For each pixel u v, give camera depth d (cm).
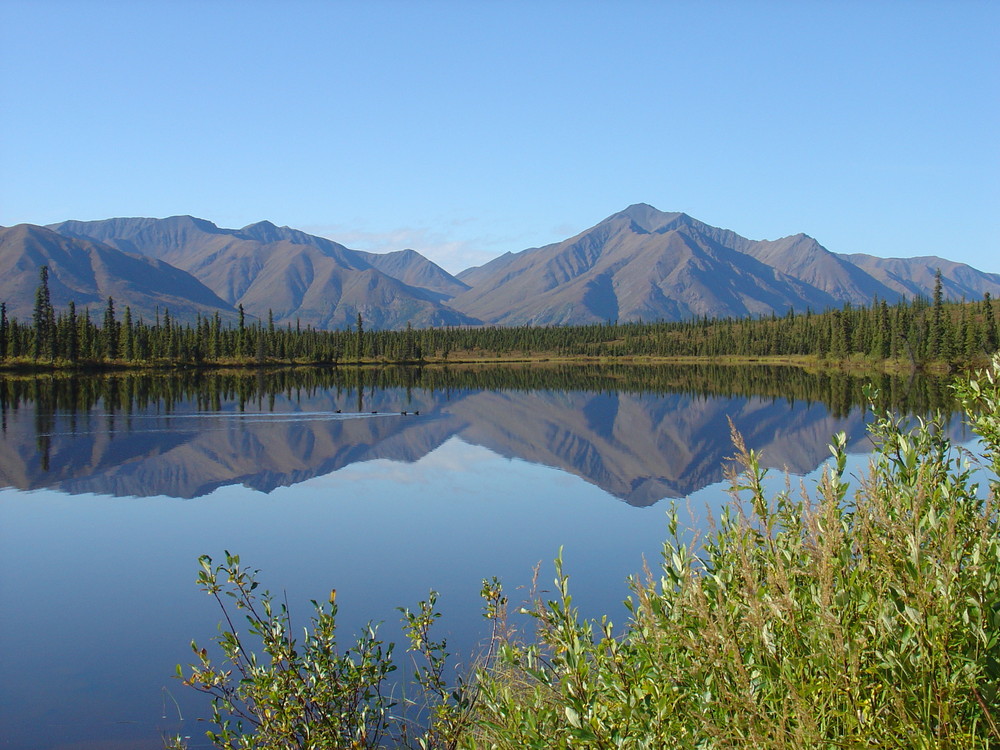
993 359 634
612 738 443
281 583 1930
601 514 2745
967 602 388
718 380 11475
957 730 362
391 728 955
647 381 11769
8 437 4847
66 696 1298
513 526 2561
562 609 532
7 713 1234
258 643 1490
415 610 1650
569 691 461
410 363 19825
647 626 497
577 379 12638
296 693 737
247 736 740
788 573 452
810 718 363
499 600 895
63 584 1972
